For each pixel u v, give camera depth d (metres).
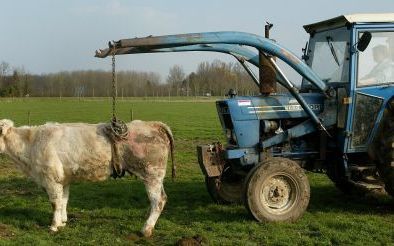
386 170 7.76
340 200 9.23
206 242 6.68
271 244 6.65
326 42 8.64
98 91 105.12
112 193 9.88
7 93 94.88
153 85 110.00
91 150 7.19
